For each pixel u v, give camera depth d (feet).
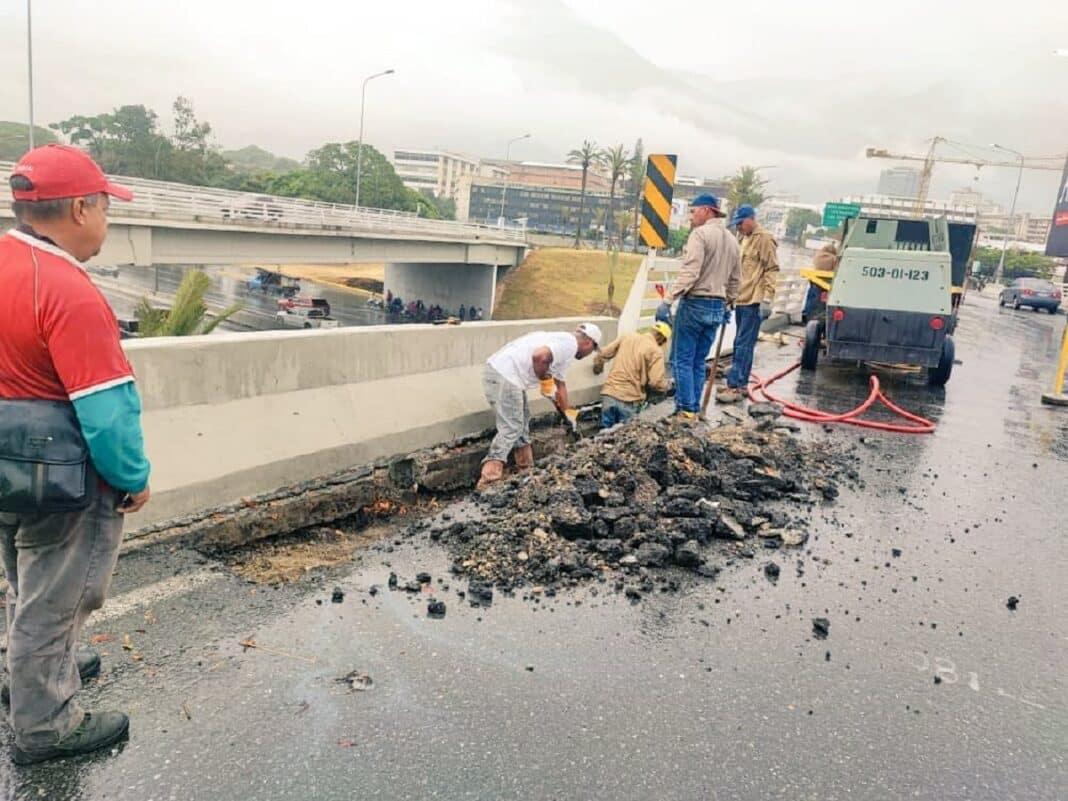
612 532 15.14
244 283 241.55
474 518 15.64
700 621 12.28
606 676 10.55
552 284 229.66
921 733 9.77
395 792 8.13
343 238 156.87
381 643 11.01
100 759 8.33
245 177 396.78
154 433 13.53
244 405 15.08
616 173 359.46
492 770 8.55
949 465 22.62
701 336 24.93
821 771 8.91
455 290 225.15
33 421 7.08
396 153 650.02
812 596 13.47
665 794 8.36
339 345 17.07
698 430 22.36
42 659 7.89
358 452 17.24
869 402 28.37
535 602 12.56
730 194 332.80
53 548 7.67
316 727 9.07
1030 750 9.59
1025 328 79.92
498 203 570.87
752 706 10.09
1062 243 195.21
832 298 33.83
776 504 17.98
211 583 12.37
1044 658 11.89
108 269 243.60
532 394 23.56
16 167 7.27
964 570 15.07
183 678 9.82
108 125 394.93
